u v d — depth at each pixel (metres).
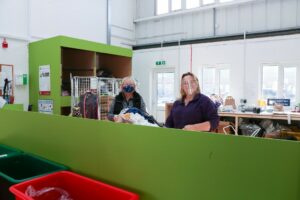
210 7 5.33
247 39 4.91
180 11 5.70
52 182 1.11
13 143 1.66
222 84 5.25
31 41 4.14
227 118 4.57
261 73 4.85
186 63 5.61
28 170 1.45
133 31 6.50
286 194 0.65
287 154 0.64
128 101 2.42
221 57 5.19
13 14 3.91
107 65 5.19
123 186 1.01
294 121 4.34
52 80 3.66
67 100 3.70
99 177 1.10
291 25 4.68
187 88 1.91
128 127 0.98
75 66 4.45
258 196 0.69
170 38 6.01
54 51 3.60
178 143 0.85
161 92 6.04
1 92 3.76
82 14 5.10
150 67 6.11
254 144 0.69
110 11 5.67
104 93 4.06
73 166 1.23
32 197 0.97
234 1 5.05
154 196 0.92
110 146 1.05
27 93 4.09
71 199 1.11
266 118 4.05
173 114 2.02
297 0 4.61
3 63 3.79
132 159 0.98
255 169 0.69
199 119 1.88
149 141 0.92
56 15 4.59
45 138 1.39
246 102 4.94
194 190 0.82
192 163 0.82
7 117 1.70
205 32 5.54
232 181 0.74
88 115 3.30
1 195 1.15
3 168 1.41
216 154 0.76
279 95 4.72
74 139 1.21
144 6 6.40
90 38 5.28
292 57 4.54
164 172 0.89
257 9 4.97
